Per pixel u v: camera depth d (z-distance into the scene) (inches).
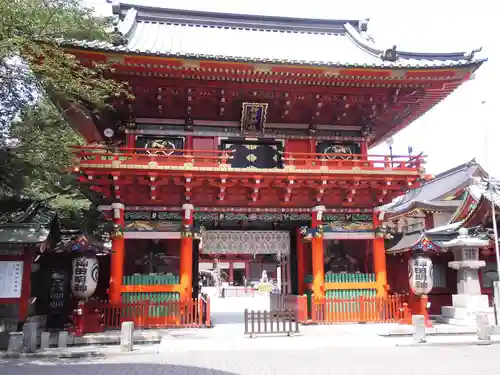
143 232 746.8
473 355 516.1
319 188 767.7
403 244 834.2
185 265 739.4
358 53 968.9
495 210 801.6
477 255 789.2
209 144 826.2
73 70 662.5
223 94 770.2
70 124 829.2
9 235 599.8
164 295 733.9
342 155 773.9
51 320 701.9
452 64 747.4
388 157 784.9
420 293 719.1
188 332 677.3
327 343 587.8
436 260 911.7
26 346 530.3
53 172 690.2
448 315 775.7
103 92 690.8
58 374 424.8
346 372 426.3
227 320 883.4
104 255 807.1
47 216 665.6
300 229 831.7
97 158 705.0
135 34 925.2
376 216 812.6
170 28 1013.8
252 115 807.1
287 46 986.7
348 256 867.4
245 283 2726.4
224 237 837.2
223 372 428.1
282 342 595.2
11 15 557.6
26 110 606.9
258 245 844.0
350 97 806.5
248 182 748.0
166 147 814.5
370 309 770.8
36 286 700.0
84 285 625.3
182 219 762.2
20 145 603.8
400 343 583.5
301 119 852.0
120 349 546.9
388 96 821.2
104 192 735.1
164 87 749.9
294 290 866.1
